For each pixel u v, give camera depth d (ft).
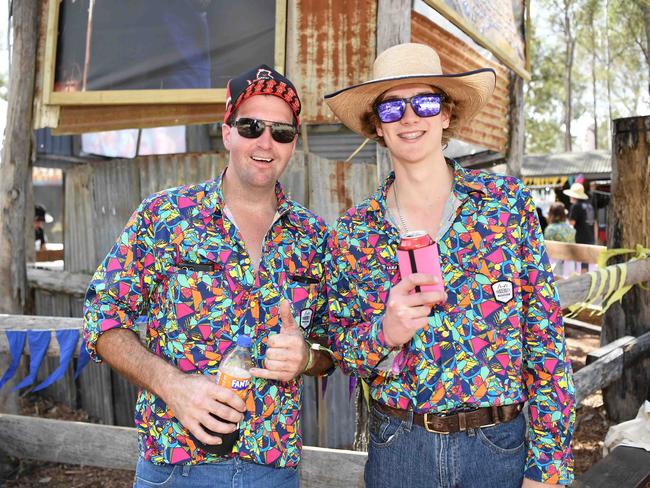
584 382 11.54
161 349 5.94
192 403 5.26
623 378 13.94
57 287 17.21
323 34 12.30
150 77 13.07
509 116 22.93
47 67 13.41
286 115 6.23
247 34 12.57
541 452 5.38
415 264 4.93
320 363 6.21
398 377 5.55
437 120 5.71
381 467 5.81
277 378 5.47
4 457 12.73
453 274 5.43
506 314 5.36
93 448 10.36
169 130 27.20
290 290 6.13
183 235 5.93
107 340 5.87
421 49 5.94
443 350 5.37
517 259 5.41
